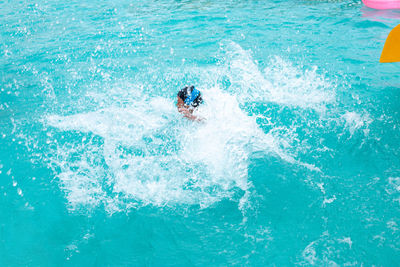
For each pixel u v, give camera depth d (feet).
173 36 27.07
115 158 13.73
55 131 15.69
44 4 37.42
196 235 10.50
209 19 30.50
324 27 27.07
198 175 12.82
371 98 16.80
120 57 23.61
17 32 29.12
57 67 22.48
